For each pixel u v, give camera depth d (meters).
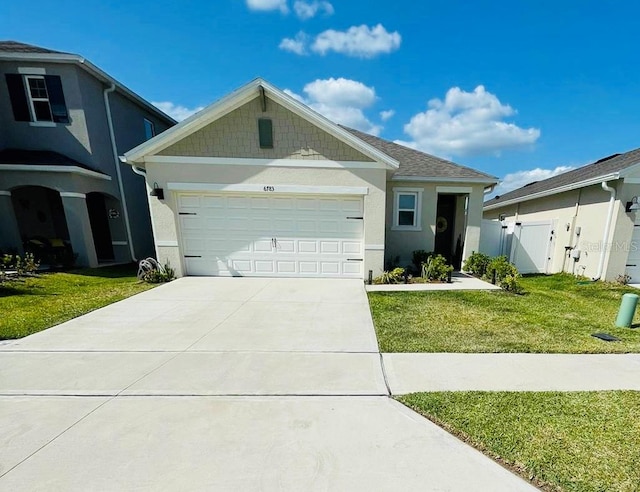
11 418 2.70
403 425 2.59
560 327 4.96
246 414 2.75
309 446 2.35
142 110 13.30
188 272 8.77
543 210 11.88
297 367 3.63
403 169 9.95
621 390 3.13
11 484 2.03
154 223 8.34
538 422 2.62
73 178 9.75
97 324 5.07
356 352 4.04
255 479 2.04
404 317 5.44
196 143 7.93
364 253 8.37
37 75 9.91
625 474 2.09
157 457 2.24
